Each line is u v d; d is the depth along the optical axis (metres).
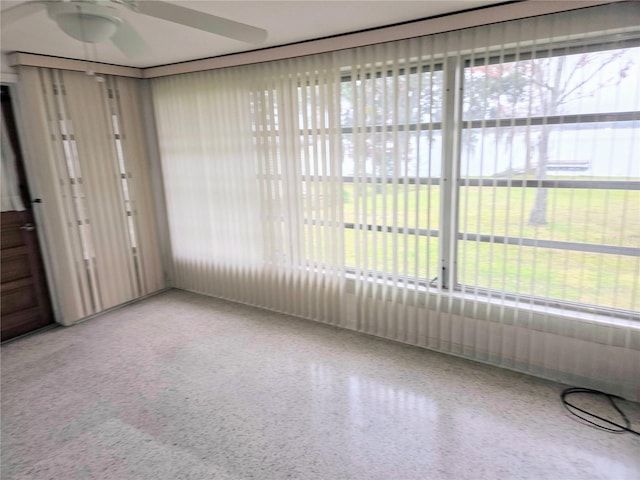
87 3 1.58
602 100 2.12
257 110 3.33
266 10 2.23
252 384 2.58
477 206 2.55
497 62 2.38
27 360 2.94
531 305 2.49
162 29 2.53
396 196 2.84
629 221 2.15
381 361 2.82
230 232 3.79
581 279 2.31
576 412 2.22
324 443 2.04
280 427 2.17
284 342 3.13
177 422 2.23
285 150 3.27
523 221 2.43
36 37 2.61
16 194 3.26
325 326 3.39
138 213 3.99
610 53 2.07
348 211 3.07
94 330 3.42
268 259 3.62
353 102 2.87
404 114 2.71
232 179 3.63
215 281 4.05
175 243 4.22
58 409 2.37
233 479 1.83
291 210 3.37
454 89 2.54
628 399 2.31
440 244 2.76
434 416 2.23
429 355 2.88
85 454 2.01
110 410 2.35
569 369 2.45
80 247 3.52
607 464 1.86
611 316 2.27
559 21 2.16
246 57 3.19
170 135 3.90
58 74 3.24
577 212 2.27
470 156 2.52
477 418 2.20
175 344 3.14
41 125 3.16
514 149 2.38
